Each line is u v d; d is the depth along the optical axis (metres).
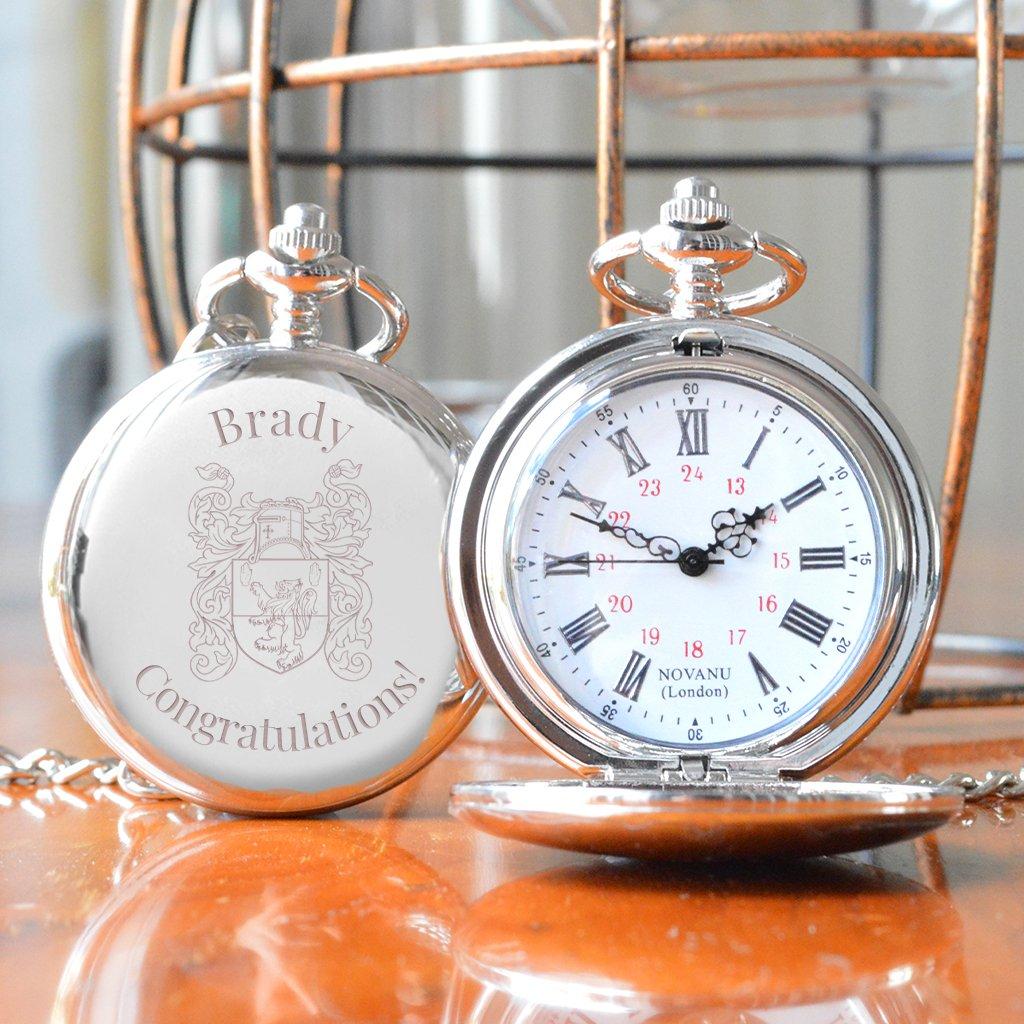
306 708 0.20
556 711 0.18
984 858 0.18
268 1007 0.14
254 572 0.20
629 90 0.36
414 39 1.00
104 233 1.64
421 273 1.34
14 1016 0.14
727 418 0.19
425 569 0.20
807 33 0.22
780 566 0.18
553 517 0.18
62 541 0.20
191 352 0.21
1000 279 1.30
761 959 0.15
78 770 0.22
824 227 1.30
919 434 1.32
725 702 0.18
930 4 0.31
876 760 0.23
